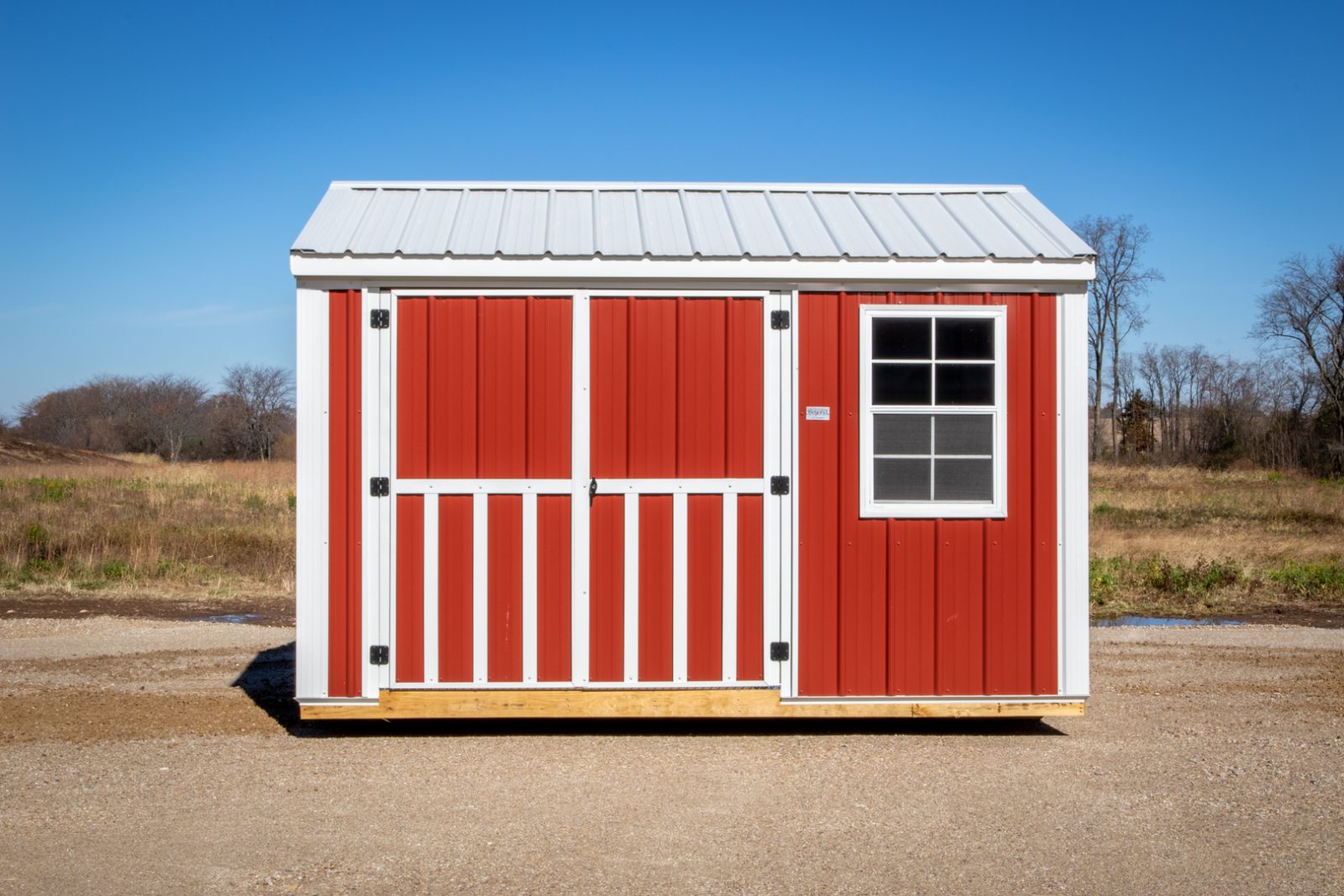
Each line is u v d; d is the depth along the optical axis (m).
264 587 14.13
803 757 6.50
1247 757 6.51
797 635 6.87
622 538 6.83
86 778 5.96
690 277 6.80
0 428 62.19
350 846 4.91
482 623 6.79
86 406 68.50
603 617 6.82
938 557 6.92
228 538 17.23
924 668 6.91
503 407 6.81
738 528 6.87
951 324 6.95
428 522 6.79
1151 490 29.98
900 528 6.91
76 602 12.88
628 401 6.85
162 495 23.81
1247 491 29.75
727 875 4.59
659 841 5.00
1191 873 4.62
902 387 6.93
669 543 6.85
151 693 8.27
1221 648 10.41
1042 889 4.45
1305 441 50.38
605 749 6.66
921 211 7.82
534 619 6.80
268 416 65.19
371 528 6.78
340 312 6.79
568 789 5.81
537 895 4.37
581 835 5.07
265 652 9.94
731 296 6.88
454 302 6.81
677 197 8.07
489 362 6.81
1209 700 8.21
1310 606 13.21
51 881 4.49
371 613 6.78
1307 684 8.84
